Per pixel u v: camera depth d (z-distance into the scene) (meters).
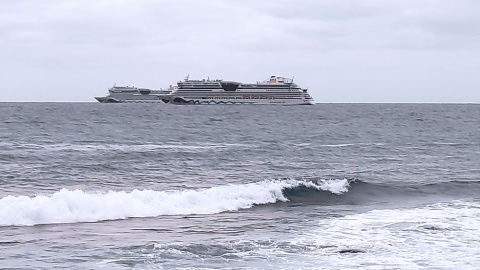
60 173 29.39
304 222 19.86
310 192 25.55
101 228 18.20
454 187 27.97
